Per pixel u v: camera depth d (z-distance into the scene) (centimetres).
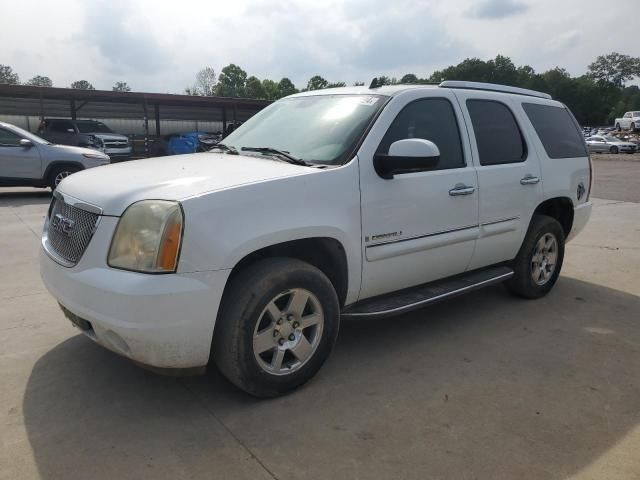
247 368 296
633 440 283
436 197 381
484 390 333
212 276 275
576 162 530
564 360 379
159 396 318
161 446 270
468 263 428
